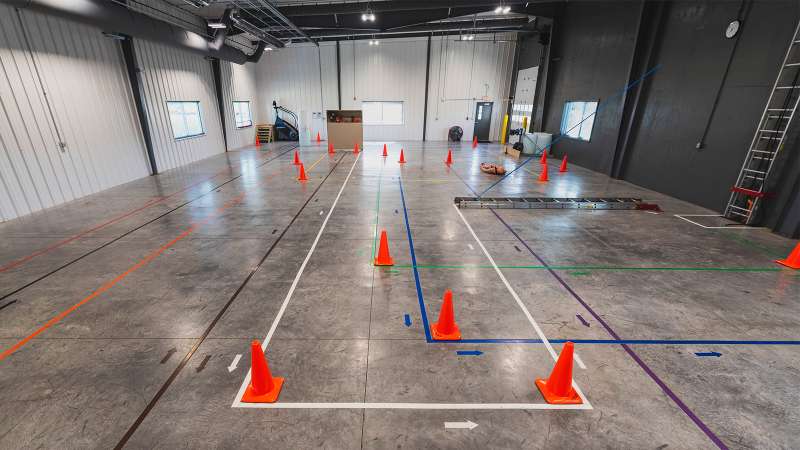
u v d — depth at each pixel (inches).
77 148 288.8
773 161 221.1
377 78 673.6
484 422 91.1
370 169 418.9
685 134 295.1
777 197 223.9
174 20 416.2
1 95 231.6
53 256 183.2
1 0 214.8
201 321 130.4
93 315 133.7
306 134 703.1
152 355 113.1
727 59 258.1
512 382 104.0
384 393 99.1
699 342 122.4
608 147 394.3
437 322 130.5
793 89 212.7
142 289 152.1
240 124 612.4
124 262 176.9
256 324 128.8
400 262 178.9
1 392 98.8
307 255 185.9
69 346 116.9
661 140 321.1
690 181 290.5
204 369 107.6
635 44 344.2
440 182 354.9
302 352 114.7
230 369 107.7
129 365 109.0
